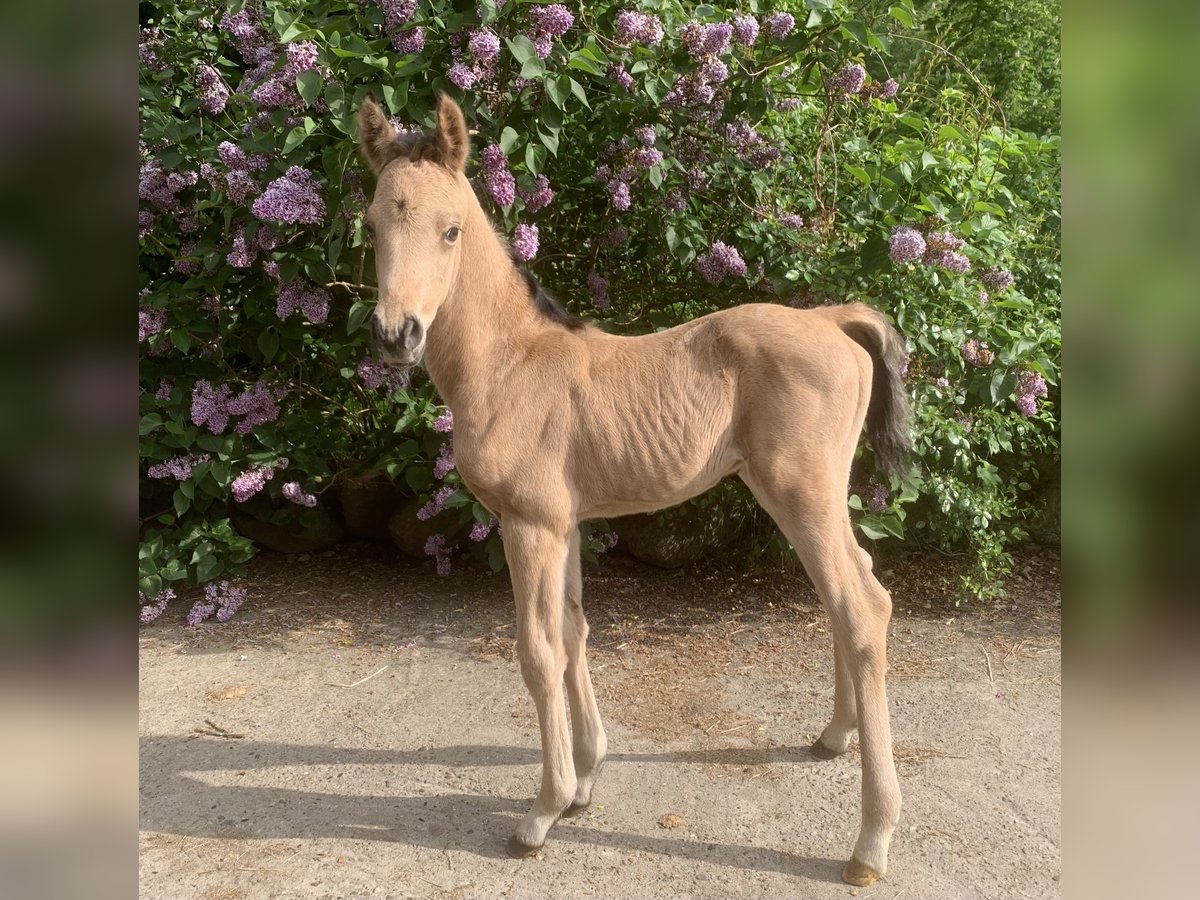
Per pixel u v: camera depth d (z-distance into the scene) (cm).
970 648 381
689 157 395
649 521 460
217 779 286
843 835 257
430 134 231
